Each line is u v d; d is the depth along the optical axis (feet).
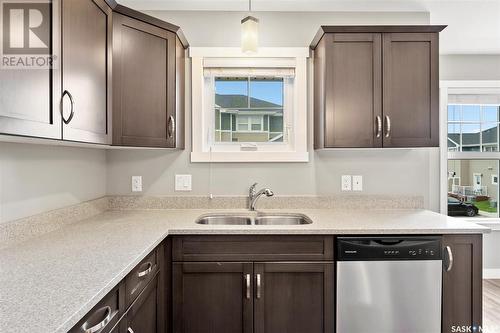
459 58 11.01
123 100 5.69
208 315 5.65
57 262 3.69
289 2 7.38
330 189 7.77
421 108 6.72
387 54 6.69
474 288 5.73
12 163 4.53
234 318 5.66
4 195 4.38
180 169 7.69
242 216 7.29
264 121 8.04
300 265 5.63
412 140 6.71
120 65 5.64
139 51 5.99
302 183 7.73
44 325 2.28
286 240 5.65
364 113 6.71
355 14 7.86
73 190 6.14
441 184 10.83
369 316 5.60
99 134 4.97
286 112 7.97
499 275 11.18
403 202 7.68
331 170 7.77
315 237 5.66
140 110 6.02
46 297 2.75
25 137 3.51
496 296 9.77
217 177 7.71
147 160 7.64
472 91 11.03
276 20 7.78
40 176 5.14
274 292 5.66
